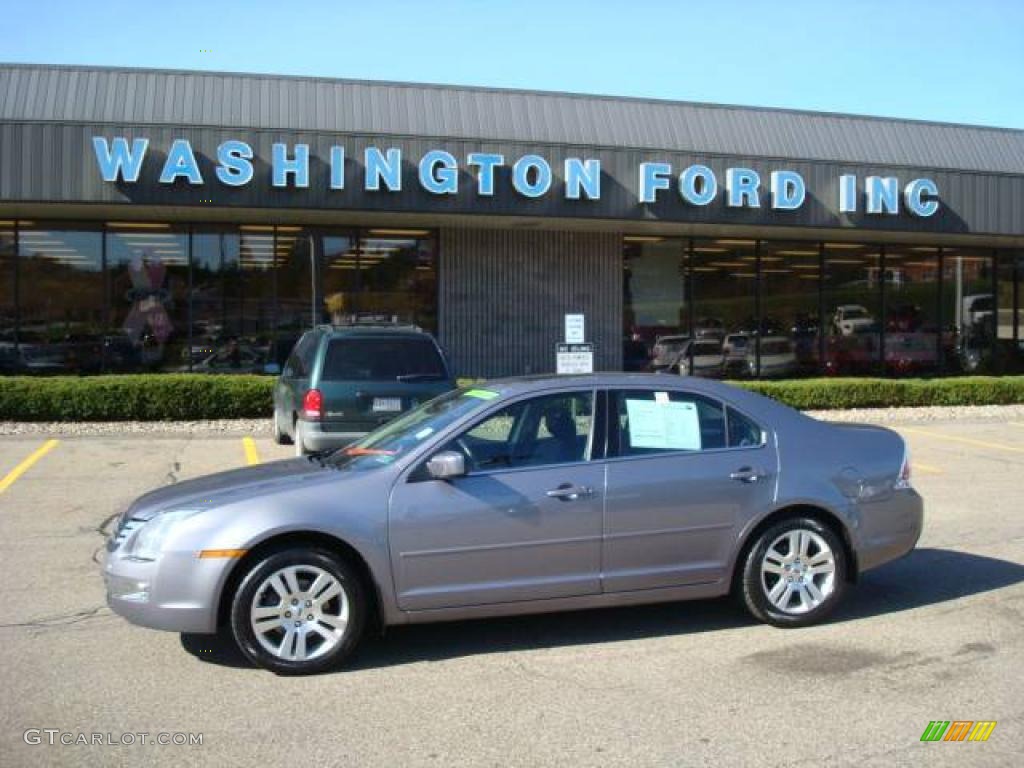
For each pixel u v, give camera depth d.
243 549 5.06
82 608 6.34
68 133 15.49
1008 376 21.89
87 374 18.06
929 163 21.08
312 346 11.30
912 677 5.10
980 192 19.78
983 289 23.59
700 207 17.88
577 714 4.62
